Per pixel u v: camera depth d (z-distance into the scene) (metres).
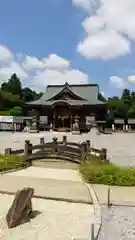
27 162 18.94
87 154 19.06
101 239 7.61
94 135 42.66
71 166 18.28
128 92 115.88
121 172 14.16
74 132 44.69
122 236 7.81
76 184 13.12
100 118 54.47
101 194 11.53
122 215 9.37
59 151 20.09
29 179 13.99
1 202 10.39
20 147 27.67
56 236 7.68
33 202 10.50
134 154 23.83
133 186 13.05
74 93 57.22
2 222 8.57
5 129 52.31
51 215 9.23
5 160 17.84
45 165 18.62
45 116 56.66
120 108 78.12
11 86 112.62
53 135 41.34
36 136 39.41
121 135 44.50
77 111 54.66
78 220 8.84
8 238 7.53
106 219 9.02
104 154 18.83
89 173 14.20
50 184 12.97
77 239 7.50
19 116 58.06
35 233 7.86
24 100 102.50
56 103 53.84
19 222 8.49
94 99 58.78
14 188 12.07
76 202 10.55
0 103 87.00
